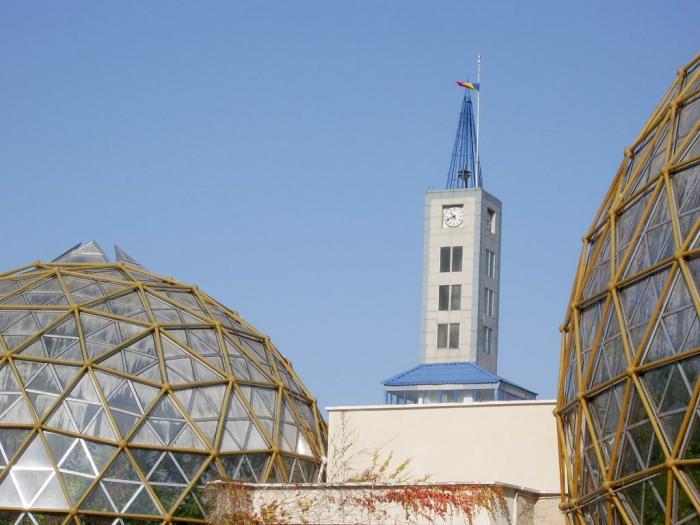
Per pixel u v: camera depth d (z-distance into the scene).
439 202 94.19
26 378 48.06
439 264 93.19
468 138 97.56
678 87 37.69
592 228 38.56
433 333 92.12
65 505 45.72
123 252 57.84
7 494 45.88
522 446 46.75
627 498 33.44
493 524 40.16
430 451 48.09
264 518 42.69
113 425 47.09
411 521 40.81
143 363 49.31
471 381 77.38
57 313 50.75
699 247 32.09
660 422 32.12
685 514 31.50
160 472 47.06
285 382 53.84
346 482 43.69
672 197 33.75
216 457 48.06
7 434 46.84
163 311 52.25
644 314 33.41
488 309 93.50
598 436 35.09
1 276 55.25
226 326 53.75
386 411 49.25
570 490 37.91
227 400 49.69
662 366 32.25
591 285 37.12
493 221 95.50
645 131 37.91
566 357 38.78
